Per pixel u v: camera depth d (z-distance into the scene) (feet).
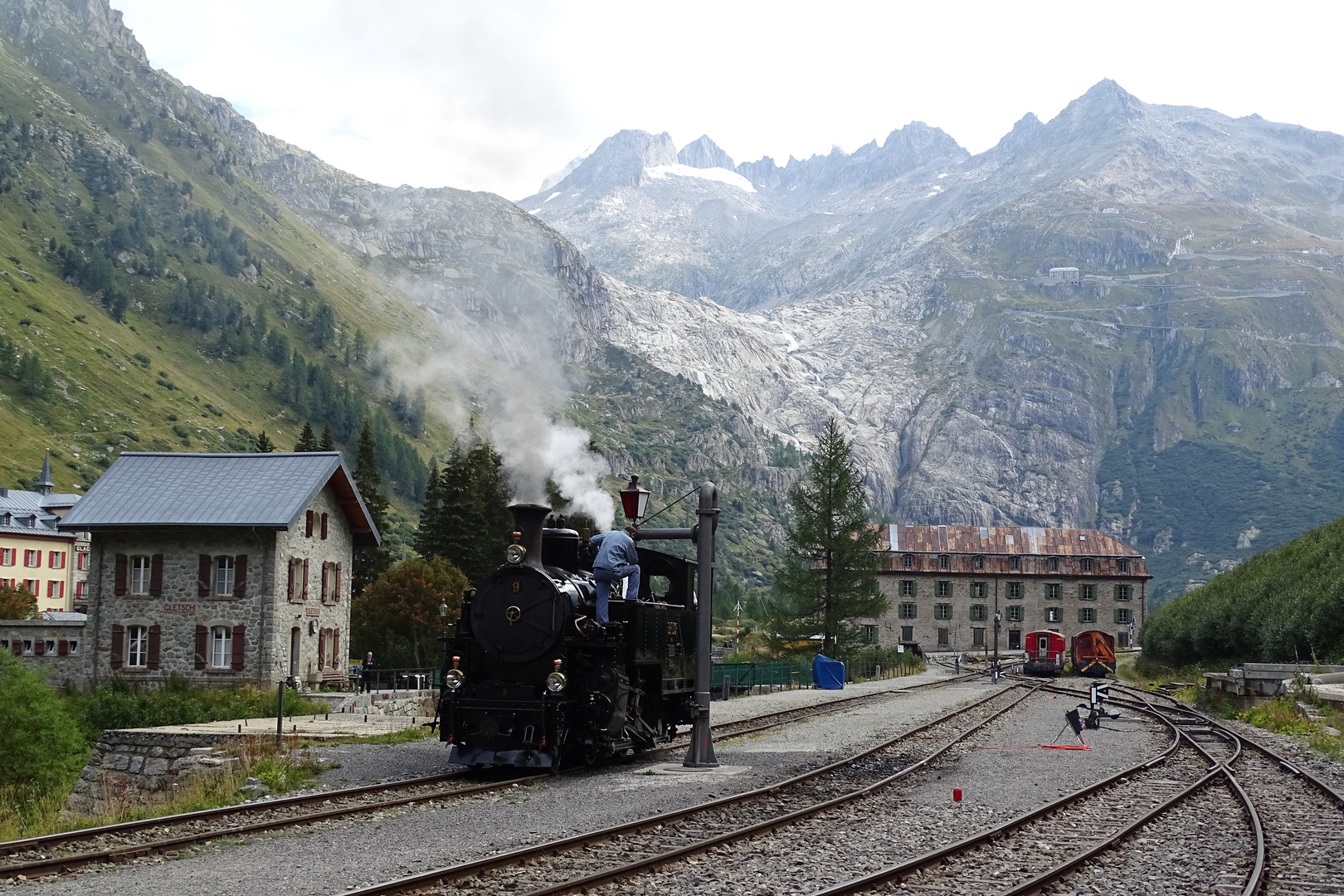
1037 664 304.91
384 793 62.80
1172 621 284.61
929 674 314.35
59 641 179.32
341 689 184.34
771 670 212.64
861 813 58.03
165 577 175.83
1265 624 208.03
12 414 635.66
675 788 66.08
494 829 51.96
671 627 87.20
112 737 100.94
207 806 62.13
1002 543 506.48
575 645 74.23
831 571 261.65
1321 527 250.78
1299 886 42.29
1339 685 132.98
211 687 171.53
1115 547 506.07
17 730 107.24
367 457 290.56
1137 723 128.36
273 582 173.06
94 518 175.52
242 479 181.78
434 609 237.45
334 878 41.70
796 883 41.50
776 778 71.36
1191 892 41.32
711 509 81.41
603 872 40.98
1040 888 41.55
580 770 75.41
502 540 274.98
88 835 49.75
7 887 40.75
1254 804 62.64
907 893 40.65
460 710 73.46
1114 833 52.42
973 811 59.11
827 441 264.31
